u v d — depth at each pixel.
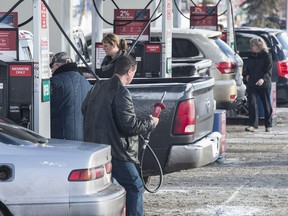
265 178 23.56
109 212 13.96
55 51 41.50
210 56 33.31
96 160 14.05
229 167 25.52
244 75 36.78
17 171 13.58
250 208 19.52
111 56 23.03
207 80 20.39
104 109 16.05
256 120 34.16
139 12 28.16
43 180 13.60
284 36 43.50
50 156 13.76
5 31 18.23
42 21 17.70
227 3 39.66
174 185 22.52
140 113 18.84
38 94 17.58
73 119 18.55
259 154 28.11
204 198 20.70
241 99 34.91
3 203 13.52
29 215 13.58
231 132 33.91
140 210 16.42
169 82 22.25
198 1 78.00
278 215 18.81
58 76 18.50
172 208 19.56
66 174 13.66
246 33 41.97
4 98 17.58
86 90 18.81
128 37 28.16
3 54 18.27
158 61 27.33
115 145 16.05
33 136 15.07
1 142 13.99
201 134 19.84
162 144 18.73
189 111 18.78
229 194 21.25
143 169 18.88
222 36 39.56
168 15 27.14
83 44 34.12
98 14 27.84
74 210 13.63
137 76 27.48
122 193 14.54
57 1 41.66
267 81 33.69
